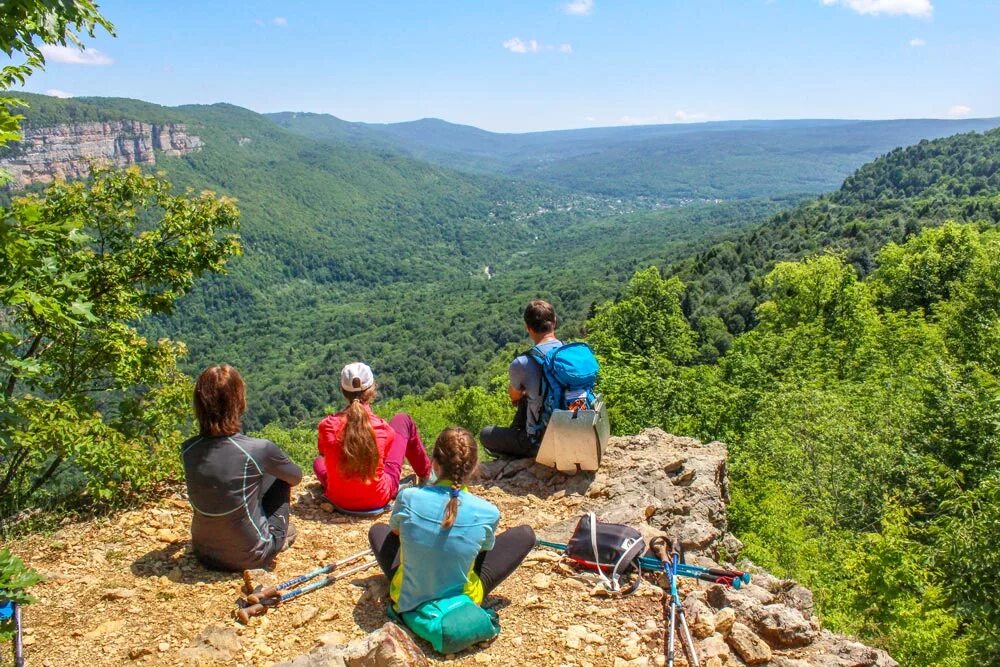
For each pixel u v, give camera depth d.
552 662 3.51
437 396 89.75
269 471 4.45
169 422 8.25
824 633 4.06
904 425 21.94
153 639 3.67
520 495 5.88
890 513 14.90
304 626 3.81
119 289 9.07
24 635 3.70
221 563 4.38
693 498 5.77
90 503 5.66
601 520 5.09
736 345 37.09
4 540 4.91
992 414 19.69
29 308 7.43
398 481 5.47
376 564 4.49
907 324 37.00
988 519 13.01
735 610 4.01
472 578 3.83
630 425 24.81
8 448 4.21
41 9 4.32
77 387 8.66
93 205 9.14
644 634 3.77
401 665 3.01
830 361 35.22
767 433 22.38
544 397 5.88
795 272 43.50
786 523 15.09
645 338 42.81
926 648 11.15
